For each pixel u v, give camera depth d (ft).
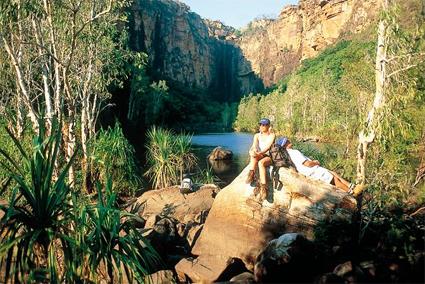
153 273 20.59
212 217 23.70
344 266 15.12
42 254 15.34
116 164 42.42
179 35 539.70
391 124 28.25
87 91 46.91
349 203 20.98
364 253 17.54
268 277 16.81
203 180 53.36
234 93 615.57
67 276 14.42
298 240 17.26
